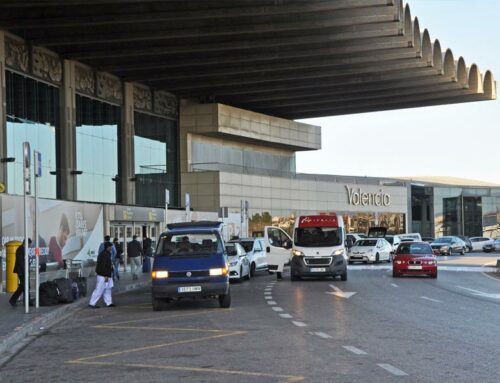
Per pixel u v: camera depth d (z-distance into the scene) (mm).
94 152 44156
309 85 52656
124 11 34469
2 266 23594
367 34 40062
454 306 17531
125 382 8609
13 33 36156
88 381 8781
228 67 46750
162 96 53375
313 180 67938
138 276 33375
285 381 8352
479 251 70625
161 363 9875
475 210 94562
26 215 16984
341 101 60062
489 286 24875
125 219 37281
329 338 11922
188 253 17953
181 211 45625
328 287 24734
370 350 10570
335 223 28922
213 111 55188
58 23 34281
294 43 40594
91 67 43781
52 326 15391
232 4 34781
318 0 35094
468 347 10789
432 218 90438
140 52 40344
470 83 57219
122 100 47406
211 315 16281
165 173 53750
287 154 69750
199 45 40469
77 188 41812
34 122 37938
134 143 48812
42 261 26609
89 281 28906
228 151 60938
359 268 38938
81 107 42906
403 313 15930
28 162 17031
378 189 76812
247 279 30516
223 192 55031
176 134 55594
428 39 47500
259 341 11727
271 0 34781
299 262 28219
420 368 9039
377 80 51562
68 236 29562
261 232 60219
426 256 30078
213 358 10148
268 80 49688
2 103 34406
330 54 43844
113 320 16172
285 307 17703
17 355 11281
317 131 69188
